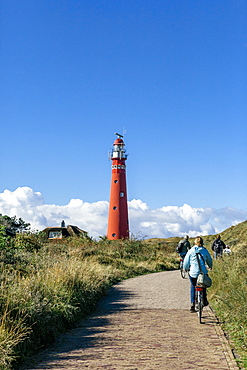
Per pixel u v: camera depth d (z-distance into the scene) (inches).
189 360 267.1
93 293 515.5
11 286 363.3
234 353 286.5
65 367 257.4
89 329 375.2
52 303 387.9
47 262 551.5
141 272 1024.2
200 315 390.9
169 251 1556.3
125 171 2357.3
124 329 369.7
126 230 2300.7
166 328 370.0
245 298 380.8
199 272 411.2
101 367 253.9
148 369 247.4
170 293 610.5
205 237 2181.3
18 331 284.0
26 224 1161.4
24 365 267.6
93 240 1517.0
